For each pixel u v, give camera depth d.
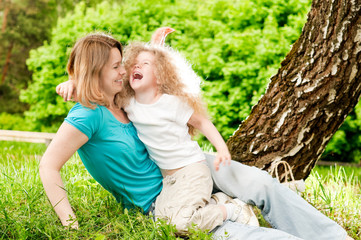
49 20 18.20
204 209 2.39
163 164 2.63
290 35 7.04
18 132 7.03
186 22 8.12
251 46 7.29
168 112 2.56
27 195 3.01
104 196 3.11
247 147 3.18
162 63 2.62
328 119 2.99
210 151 5.25
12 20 17.98
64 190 2.41
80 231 2.40
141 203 2.66
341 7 2.77
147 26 8.57
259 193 2.53
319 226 2.44
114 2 16.12
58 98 9.41
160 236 2.37
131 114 2.61
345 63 2.83
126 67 2.68
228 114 7.37
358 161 7.73
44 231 2.44
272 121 3.10
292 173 3.10
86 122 2.37
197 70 7.55
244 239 2.32
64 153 2.38
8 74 17.39
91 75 2.42
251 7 7.41
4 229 2.48
